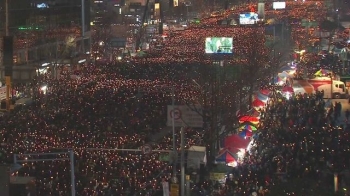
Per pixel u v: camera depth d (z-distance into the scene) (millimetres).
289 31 91625
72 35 98938
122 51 112625
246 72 56938
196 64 72188
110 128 39594
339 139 35062
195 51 88188
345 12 133375
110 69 76250
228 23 121000
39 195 25797
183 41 101562
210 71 47969
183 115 27031
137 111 46500
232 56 69188
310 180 26328
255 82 55000
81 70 79000
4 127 39906
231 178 28438
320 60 77188
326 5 143250
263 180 27062
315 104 49469
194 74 62500
